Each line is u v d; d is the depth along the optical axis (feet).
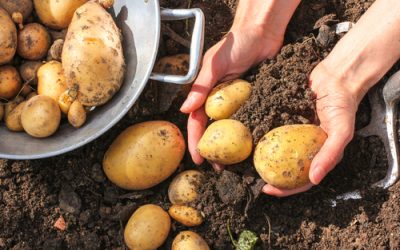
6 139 2.82
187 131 2.99
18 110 2.83
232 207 2.85
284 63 2.95
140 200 2.95
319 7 3.11
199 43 2.72
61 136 2.81
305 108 2.82
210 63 2.88
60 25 2.96
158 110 3.01
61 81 2.83
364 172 2.90
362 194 2.87
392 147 2.87
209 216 2.87
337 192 2.91
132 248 2.82
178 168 2.99
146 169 2.82
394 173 2.85
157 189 2.97
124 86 2.84
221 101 2.81
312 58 2.96
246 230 2.89
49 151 2.71
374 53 2.79
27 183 2.94
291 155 2.64
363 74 2.81
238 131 2.71
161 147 2.82
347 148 2.89
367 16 2.86
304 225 2.90
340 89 2.77
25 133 2.86
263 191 2.81
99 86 2.73
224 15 3.18
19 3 2.89
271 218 2.91
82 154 2.95
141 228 2.79
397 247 2.78
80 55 2.69
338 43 2.90
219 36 3.15
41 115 2.72
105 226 2.94
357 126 2.94
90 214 2.93
